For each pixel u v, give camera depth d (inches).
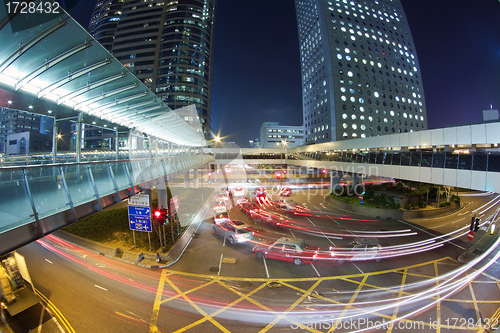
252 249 681.0
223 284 499.8
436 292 471.2
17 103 363.9
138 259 603.2
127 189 448.1
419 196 1178.6
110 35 3607.3
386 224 943.7
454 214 1107.9
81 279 512.7
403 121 2874.0
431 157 666.2
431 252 667.4
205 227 878.4
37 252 658.8
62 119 452.1
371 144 961.5
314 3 2925.7
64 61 321.1
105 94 439.8
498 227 893.2
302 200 1445.6
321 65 2770.7
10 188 243.3
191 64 3169.3
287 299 448.1
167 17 3260.3
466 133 559.5
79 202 331.3
